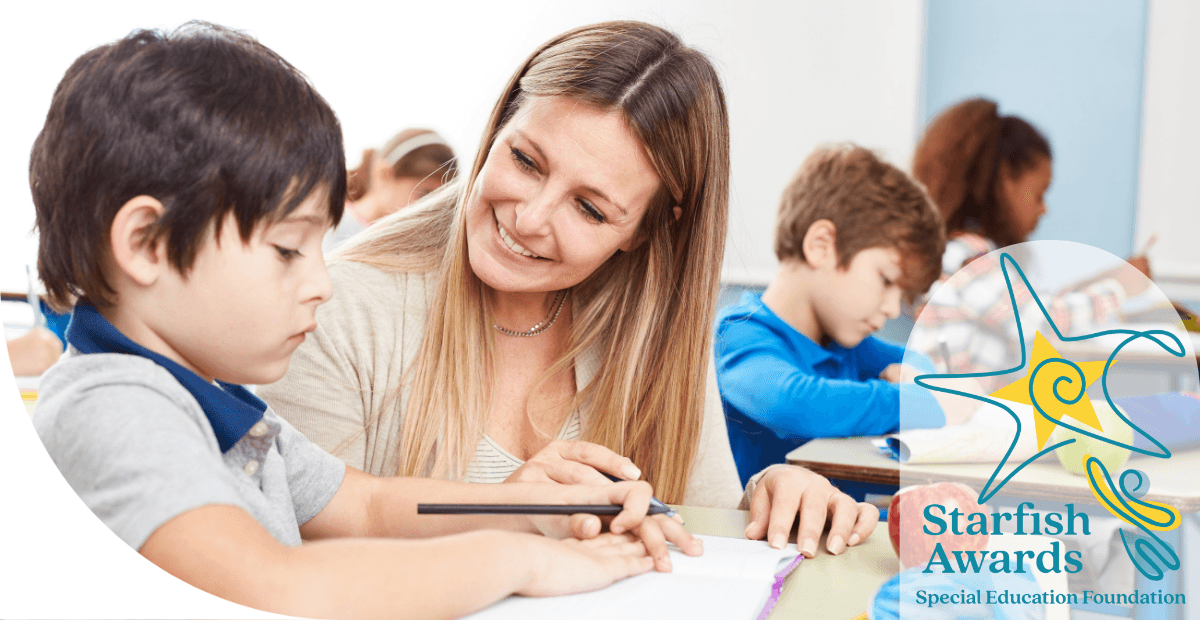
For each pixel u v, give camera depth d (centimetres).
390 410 86
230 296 50
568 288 91
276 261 51
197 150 47
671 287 90
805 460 112
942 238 163
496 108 83
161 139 47
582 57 74
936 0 260
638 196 77
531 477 70
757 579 55
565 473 69
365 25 240
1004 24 258
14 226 133
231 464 54
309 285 54
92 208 48
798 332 154
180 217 47
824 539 67
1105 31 254
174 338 50
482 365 89
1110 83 255
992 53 260
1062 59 257
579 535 60
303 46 243
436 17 240
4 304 130
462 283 87
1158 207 254
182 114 48
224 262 49
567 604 50
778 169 257
